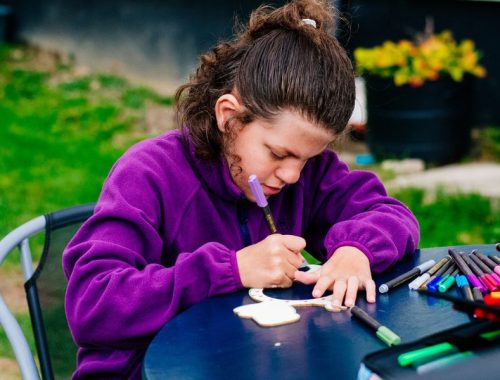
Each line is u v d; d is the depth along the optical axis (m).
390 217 1.63
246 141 1.47
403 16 5.86
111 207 1.47
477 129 5.89
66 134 6.07
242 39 1.59
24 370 1.43
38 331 1.57
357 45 5.89
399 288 1.43
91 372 1.45
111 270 1.38
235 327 1.25
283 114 1.41
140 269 1.45
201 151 1.58
